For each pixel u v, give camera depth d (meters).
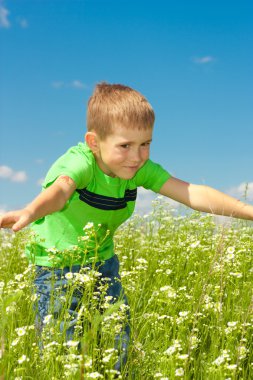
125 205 1.45
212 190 1.49
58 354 1.26
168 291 1.53
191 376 1.34
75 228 1.41
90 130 1.38
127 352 1.33
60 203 1.26
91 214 1.41
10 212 1.12
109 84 1.40
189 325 1.51
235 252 1.84
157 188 1.50
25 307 1.46
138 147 1.33
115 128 1.31
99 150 1.37
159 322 1.51
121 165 1.34
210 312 1.53
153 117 1.35
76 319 1.32
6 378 1.12
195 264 1.86
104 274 1.46
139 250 2.27
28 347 1.34
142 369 1.33
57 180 1.30
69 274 1.35
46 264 1.41
